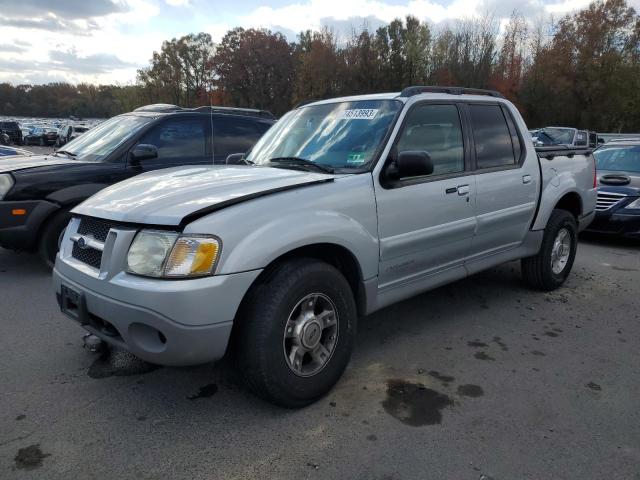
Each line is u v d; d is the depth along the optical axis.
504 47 44.25
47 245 5.61
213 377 3.49
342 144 3.83
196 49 67.88
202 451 2.69
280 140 4.32
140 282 2.67
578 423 2.99
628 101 40.44
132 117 6.76
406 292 3.86
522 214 4.82
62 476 2.48
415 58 43.28
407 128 3.81
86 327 3.02
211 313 2.64
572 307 5.03
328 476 2.51
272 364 2.87
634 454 2.71
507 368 3.69
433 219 3.89
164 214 2.73
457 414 3.07
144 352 2.72
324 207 3.15
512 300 5.19
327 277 3.09
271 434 2.84
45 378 3.45
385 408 3.13
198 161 6.60
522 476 2.52
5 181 5.39
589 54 41.06
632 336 4.33
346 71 44.44
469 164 4.29
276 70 58.09
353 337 3.32
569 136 18.48
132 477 2.49
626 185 7.99
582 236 8.83
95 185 5.77
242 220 2.78
